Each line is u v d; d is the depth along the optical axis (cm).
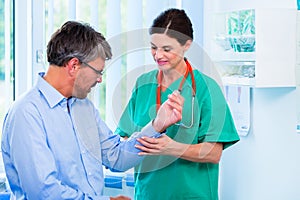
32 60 259
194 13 254
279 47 196
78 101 158
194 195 185
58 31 150
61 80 152
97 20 243
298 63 197
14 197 159
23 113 148
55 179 147
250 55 198
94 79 149
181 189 184
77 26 148
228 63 214
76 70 147
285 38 197
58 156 152
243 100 227
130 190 195
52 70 153
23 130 147
